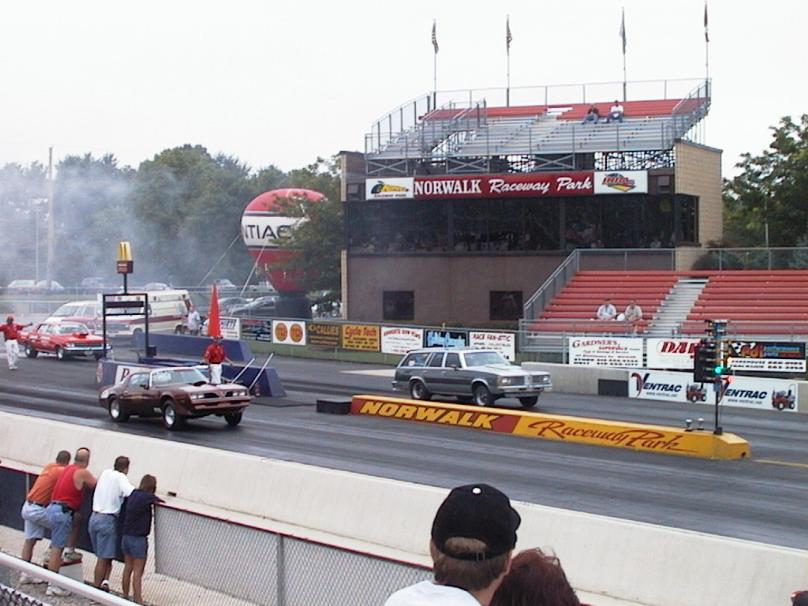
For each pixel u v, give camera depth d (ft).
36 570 23.99
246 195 341.82
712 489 65.77
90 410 106.01
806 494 64.18
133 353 168.25
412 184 177.47
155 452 69.51
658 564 43.01
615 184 166.81
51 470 48.55
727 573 40.86
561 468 73.41
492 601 15.53
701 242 175.94
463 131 184.03
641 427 82.28
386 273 183.32
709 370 79.97
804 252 156.87
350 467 73.56
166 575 45.85
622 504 61.05
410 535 52.60
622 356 128.26
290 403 111.86
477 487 14.94
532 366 127.24
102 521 45.91
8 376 136.98
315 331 165.17
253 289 300.40
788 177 195.93
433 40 199.00
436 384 109.19
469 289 178.29
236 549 42.24
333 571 37.68
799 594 27.17
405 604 14.49
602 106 190.49
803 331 133.08
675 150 166.20
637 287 157.48
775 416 103.14
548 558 15.88
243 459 63.31
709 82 186.09
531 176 171.53
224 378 117.91
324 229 220.64
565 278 164.76
